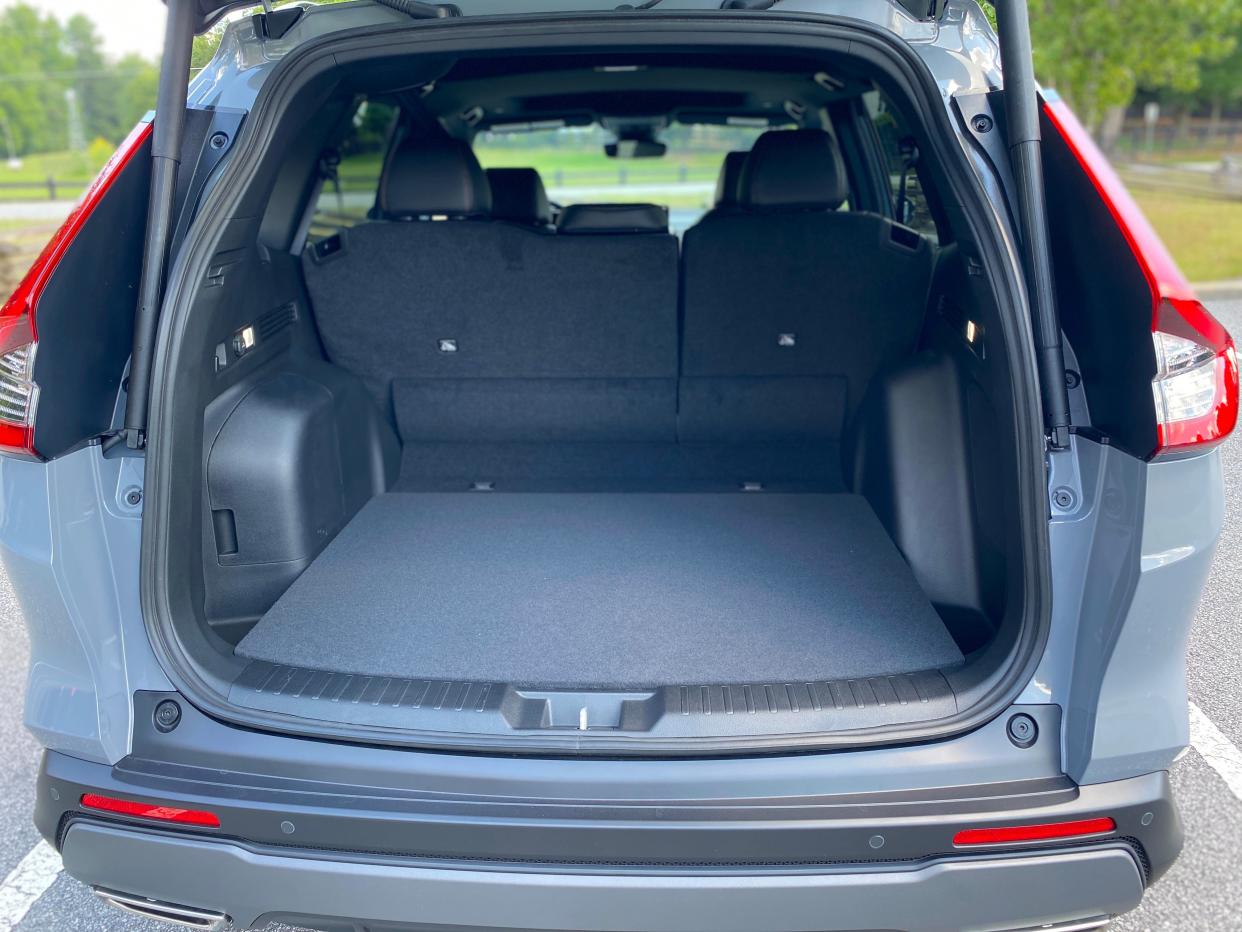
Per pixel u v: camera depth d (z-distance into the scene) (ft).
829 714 4.49
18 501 4.53
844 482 8.43
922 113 4.99
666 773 4.33
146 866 4.52
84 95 156.56
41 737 4.68
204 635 5.14
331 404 7.19
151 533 4.72
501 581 6.51
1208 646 8.59
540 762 4.40
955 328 6.58
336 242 7.65
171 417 4.80
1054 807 4.20
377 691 4.82
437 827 4.27
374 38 5.09
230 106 5.21
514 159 12.94
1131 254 4.09
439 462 8.75
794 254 7.43
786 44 5.00
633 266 7.57
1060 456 4.47
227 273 5.52
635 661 5.45
